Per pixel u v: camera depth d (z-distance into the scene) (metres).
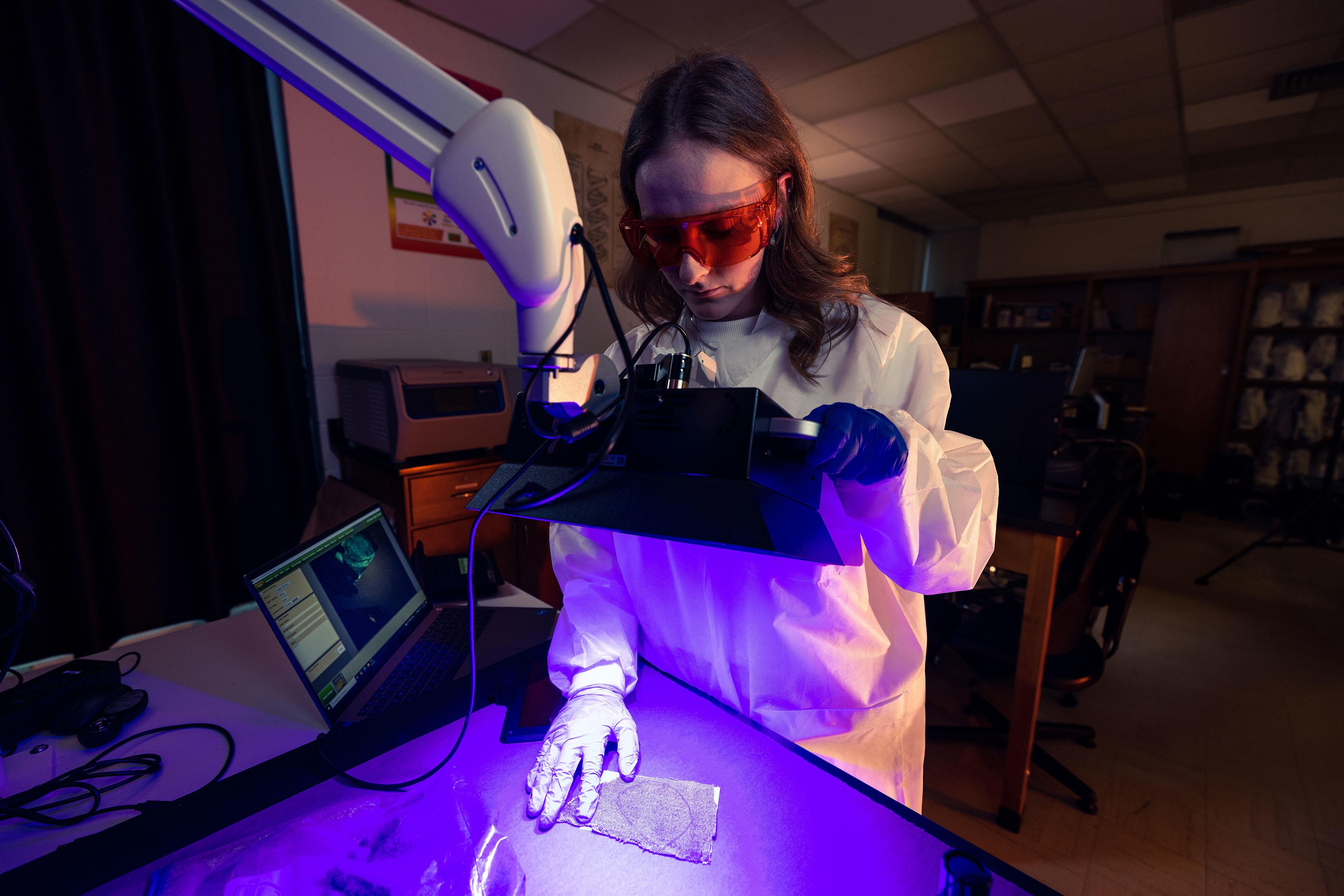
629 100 3.21
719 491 0.44
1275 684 2.18
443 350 2.67
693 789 0.58
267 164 2.06
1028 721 1.46
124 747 0.78
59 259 1.70
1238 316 4.59
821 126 3.60
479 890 0.47
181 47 1.86
